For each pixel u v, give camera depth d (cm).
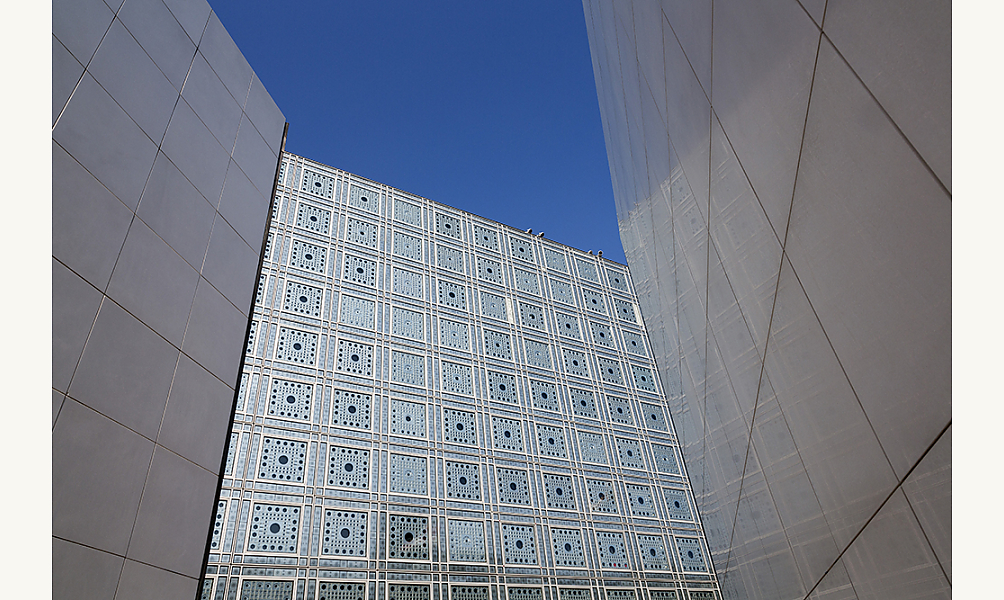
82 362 643
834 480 455
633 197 1216
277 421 2394
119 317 725
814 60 312
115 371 698
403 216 3597
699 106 560
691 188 672
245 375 2441
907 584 375
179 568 764
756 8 371
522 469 2886
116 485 664
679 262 861
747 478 750
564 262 4166
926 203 239
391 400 2748
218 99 1163
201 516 832
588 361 3669
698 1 489
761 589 836
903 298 277
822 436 452
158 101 937
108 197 753
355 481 2398
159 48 987
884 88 252
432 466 2639
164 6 1044
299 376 2581
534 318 3675
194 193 982
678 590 2845
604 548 2814
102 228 727
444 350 3131
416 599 2228
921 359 274
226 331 993
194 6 1162
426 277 3403
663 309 1141
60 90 709
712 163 557
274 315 2705
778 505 638
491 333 3403
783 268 436
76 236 677
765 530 721
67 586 567
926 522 321
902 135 247
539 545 2656
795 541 610
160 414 774
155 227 848
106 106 796
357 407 2634
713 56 482
